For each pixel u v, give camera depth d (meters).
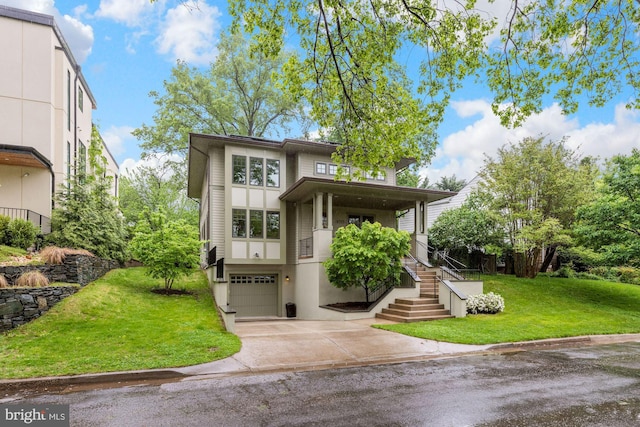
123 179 29.81
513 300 14.55
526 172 17.78
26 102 14.29
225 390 5.58
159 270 11.80
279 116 27.83
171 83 25.08
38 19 14.77
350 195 15.71
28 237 11.55
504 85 6.79
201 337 8.32
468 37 6.27
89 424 4.32
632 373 6.62
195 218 29.48
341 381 6.06
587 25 6.20
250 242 15.98
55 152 15.33
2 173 13.79
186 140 25.53
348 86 6.89
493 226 18.86
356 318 12.59
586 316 12.50
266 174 16.61
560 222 17.62
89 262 11.37
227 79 26.89
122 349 7.29
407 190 15.66
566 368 6.96
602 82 6.64
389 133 7.09
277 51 6.40
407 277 14.20
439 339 9.05
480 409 4.80
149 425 4.29
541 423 4.38
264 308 16.67
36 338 7.61
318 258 14.43
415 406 4.91
